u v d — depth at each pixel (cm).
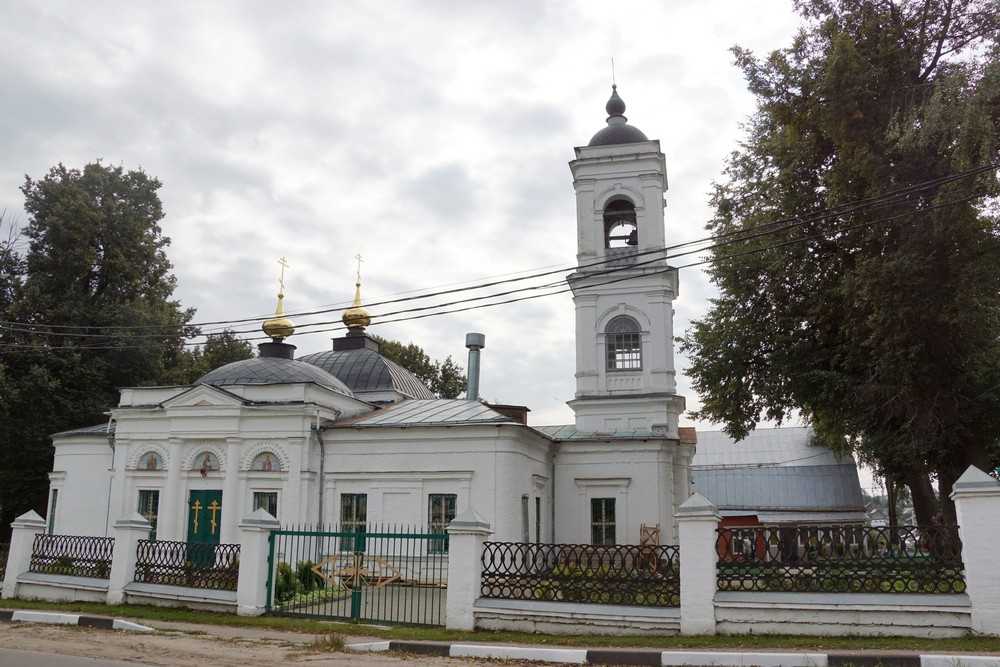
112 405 3894
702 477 4838
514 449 2588
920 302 1847
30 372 3619
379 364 3525
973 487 1233
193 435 2717
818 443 4231
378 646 1295
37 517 2075
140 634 1430
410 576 2525
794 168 2216
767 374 2447
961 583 1249
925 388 2039
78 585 1897
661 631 1341
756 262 2352
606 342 3172
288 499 2603
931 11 1961
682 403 3136
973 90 1714
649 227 3189
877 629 1247
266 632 1455
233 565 1727
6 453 3675
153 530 2744
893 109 1889
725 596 1333
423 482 2598
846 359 2186
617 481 2950
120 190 4178
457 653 1249
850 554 1316
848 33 1967
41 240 3962
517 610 1434
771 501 4597
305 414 2641
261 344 3284
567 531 2966
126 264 4050
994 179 1636
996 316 1878
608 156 3266
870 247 1984
